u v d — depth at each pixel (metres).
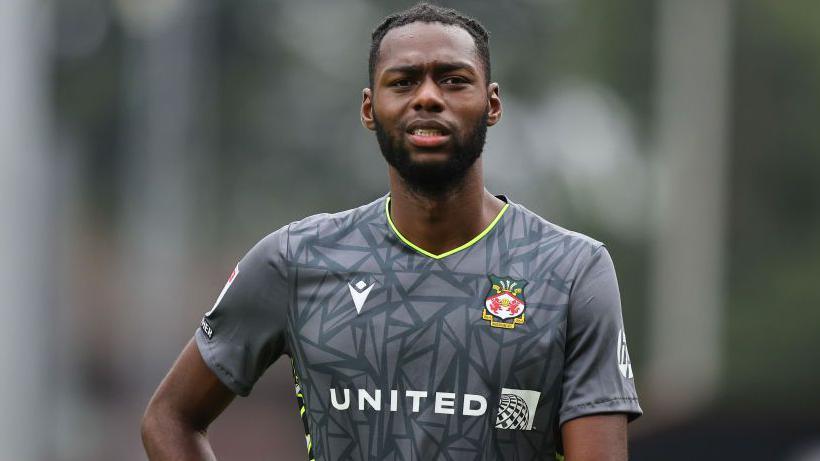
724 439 50.94
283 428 90.88
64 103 115.19
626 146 119.44
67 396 93.19
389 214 16.12
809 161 117.12
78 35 115.75
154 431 16.72
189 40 86.38
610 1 117.94
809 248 115.19
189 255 102.12
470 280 15.63
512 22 122.38
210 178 119.50
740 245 114.75
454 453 15.27
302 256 16.12
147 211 84.75
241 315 16.42
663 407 69.69
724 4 100.69
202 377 16.66
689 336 97.00
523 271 15.66
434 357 15.43
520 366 15.34
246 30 124.88
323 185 123.69
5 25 50.12
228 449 89.38
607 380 15.42
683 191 99.44
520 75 122.25
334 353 15.68
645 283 112.56
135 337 80.25
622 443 15.38
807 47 116.06
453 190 15.63
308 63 126.62
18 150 49.72
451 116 15.41
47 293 67.75
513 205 16.19
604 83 119.12
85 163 117.81
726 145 100.06
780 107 117.50
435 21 15.66
